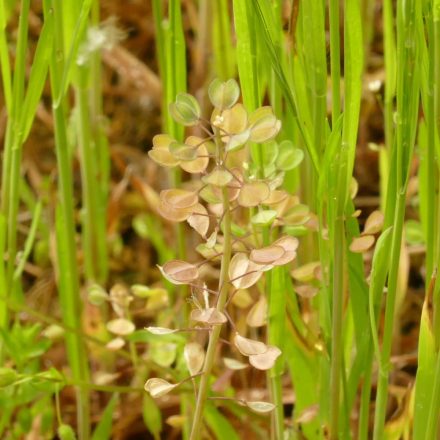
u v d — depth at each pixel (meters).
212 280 0.44
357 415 0.39
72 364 0.38
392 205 0.33
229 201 0.31
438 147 0.33
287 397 0.39
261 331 0.43
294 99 0.33
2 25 0.35
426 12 0.32
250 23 0.32
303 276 0.35
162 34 0.37
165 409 0.42
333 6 0.32
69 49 0.36
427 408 0.33
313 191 0.34
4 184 0.37
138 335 0.37
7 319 0.37
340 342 0.33
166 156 0.31
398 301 0.39
